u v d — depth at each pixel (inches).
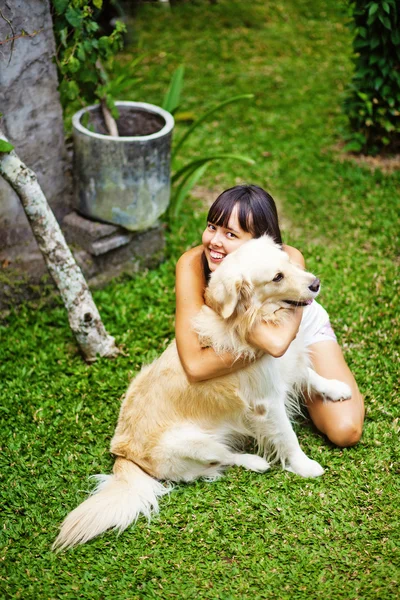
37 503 133.0
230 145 275.7
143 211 192.5
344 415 139.3
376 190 242.5
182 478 136.9
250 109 303.3
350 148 259.3
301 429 149.6
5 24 168.2
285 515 127.1
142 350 173.5
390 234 218.1
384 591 111.0
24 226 194.7
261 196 124.3
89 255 194.5
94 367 168.7
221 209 123.0
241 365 127.6
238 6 409.4
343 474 135.0
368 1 231.1
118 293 195.0
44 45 178.9
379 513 126.3
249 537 123.3
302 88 320.5
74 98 179.2
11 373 166.6
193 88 320.2
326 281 195.2
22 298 187.5
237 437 145.2
